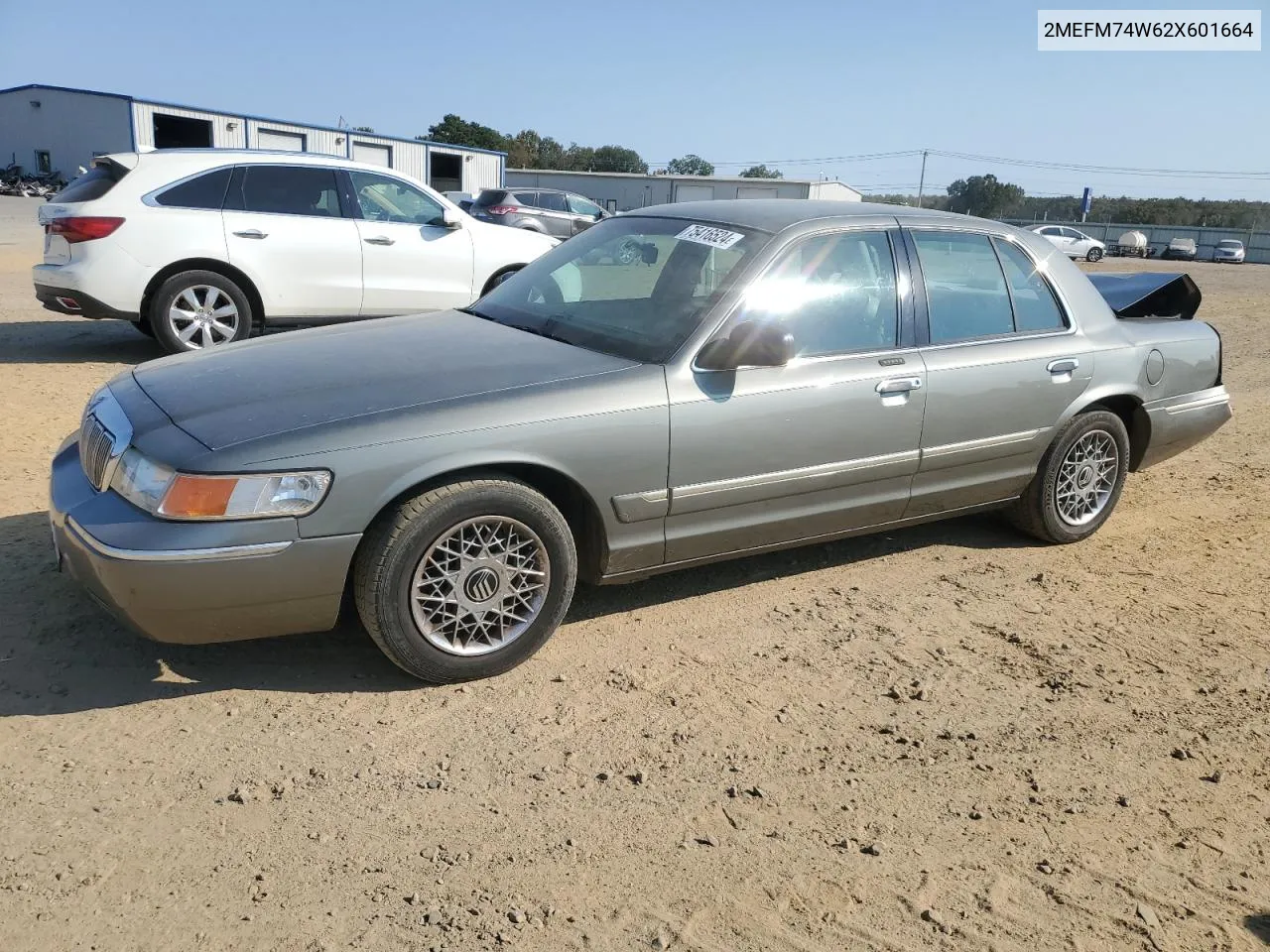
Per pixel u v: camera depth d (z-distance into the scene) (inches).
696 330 155.3
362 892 102.3
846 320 170.7
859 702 146.3
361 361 152.3
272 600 128.6
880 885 108.2
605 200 2274.9
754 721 139.3
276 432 128.5
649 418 148.0
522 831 113.3
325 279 357.4
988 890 108.5
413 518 132.4
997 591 188.9
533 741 131.2
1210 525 231.6
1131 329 212.4
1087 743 138.9
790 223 169.8
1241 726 145.5
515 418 138.4
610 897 103.8
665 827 115.6
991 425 187.6
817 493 169.5
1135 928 104.2
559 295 179.2
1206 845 118.6
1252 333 558.3
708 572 190.5
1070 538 212.4
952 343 182.5
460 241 384.2
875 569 196.5
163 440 129.8
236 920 97.5
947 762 132.3
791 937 99.9
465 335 166.4
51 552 175.9
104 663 142.5
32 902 98.0
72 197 329.4
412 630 136.3
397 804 116.5
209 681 140.3
